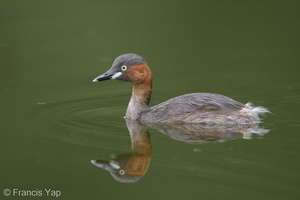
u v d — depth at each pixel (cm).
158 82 1947
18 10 2606
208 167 1175
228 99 1524
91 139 1384
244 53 2253
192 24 2517
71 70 2091
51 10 2622
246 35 2422
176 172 1159
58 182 1156
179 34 2430
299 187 1070
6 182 1154
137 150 1305
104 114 1630
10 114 1605
